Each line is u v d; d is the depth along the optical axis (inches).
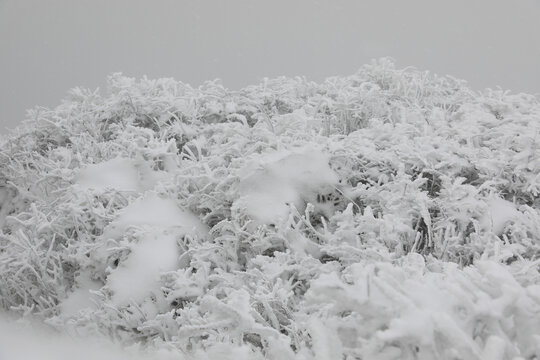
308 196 161.8
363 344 85.3
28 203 226.5
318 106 228.2
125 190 185.8
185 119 241.3
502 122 200.5
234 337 105.8
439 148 171.3
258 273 134.9
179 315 141.6
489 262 88.2
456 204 146.6
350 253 135.9
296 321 112.6
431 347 76.7
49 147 248.1
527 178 159.3
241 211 155.6
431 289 84.7
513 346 79.4
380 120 215.6
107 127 254.7
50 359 115.7
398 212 148.9
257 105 245.1
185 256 156.0
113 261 163.3
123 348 134.0
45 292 165.2
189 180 177.3
